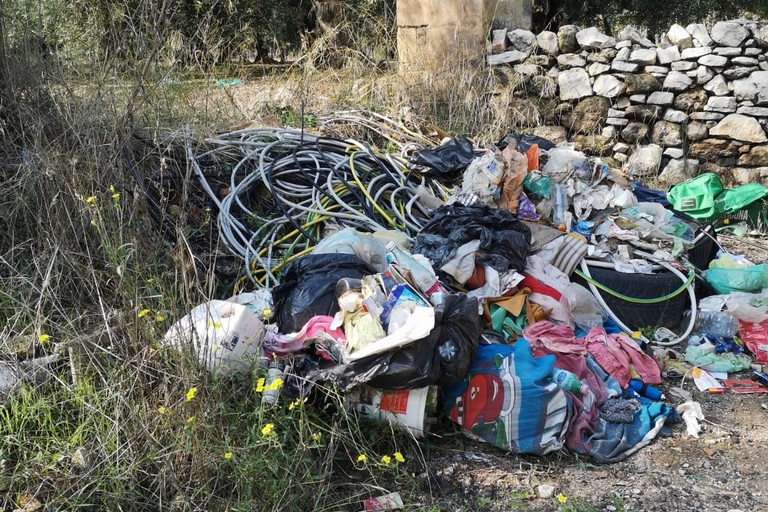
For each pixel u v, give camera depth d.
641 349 4.32
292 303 3.68
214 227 4.71
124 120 4.48
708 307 4.80
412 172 5.42
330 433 3.27
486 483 3.36
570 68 7.26
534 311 4.25
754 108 6.86
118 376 3.19
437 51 7.55
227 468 3.03
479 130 6.97
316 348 3.47
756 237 6.48
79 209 3.75
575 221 5.06
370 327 3.39
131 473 2.93
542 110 7.34
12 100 4.45
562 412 3.53
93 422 3.08
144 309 3.35
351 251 4.08
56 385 3.25
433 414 3.68
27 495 2.89
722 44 6.85
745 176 7.03
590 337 4.18
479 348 3.75
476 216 4.51
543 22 11.75
